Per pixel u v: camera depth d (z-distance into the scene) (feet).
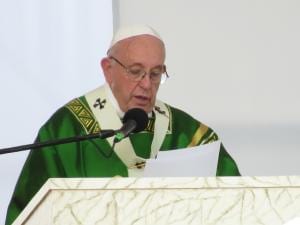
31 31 55.11
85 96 50.75
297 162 58.65
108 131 34.47
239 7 59.57
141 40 46.78
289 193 26.05
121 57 47.01
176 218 25.95
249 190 26.11
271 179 26.17
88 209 25.90
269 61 59.41
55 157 48.24
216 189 26.13
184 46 59.00
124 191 26.05
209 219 25.95
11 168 53.11
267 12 59.72
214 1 59.41
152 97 47.06
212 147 36.52
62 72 54.95
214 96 58.85
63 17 55.47
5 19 55.06
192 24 59.16
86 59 55.31
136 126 35.14
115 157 48.24
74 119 49.60
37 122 54.34
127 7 58.59
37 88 54.60
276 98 59.16
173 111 51.52
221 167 50.01
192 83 58.80
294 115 59.00
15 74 54.54
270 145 58.65
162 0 59.00
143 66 46.47
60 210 25.88
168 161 35.24
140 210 25.99
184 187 26.13
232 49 59.36
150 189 26.11
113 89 48.78
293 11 59.82
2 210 52.65
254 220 25.93
